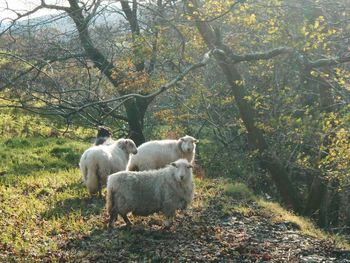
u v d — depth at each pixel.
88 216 11.39
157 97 25.88
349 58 13.56
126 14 19.45
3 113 24.66
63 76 17.08
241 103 18.80
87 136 24.39
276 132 19.69
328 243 11.77
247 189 16.09
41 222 10.87
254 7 13.64
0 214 11.23
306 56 13.93
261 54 14.71
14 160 17.58
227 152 24.16
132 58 19.61
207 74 24.00
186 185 10.45
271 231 12.00
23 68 15.11
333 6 15.72
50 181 14.69
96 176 12.13
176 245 9.91
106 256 9.07
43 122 24.83
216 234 10.94
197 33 19.03
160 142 14.12
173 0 16.31
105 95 21.86
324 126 13.52
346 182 14.66
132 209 10.12
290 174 22.45
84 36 17.22
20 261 8.63
